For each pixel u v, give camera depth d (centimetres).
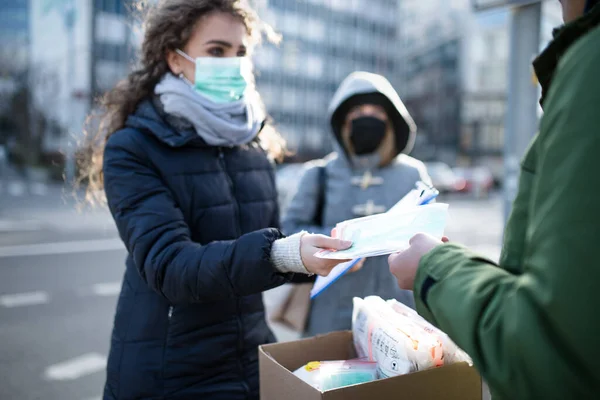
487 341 77
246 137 180
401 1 5072
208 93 172
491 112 4328
